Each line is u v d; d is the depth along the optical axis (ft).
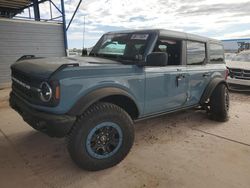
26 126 14.65
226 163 10.41
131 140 10.30
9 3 36.45
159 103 11.96
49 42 35.47
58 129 8.32
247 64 26.45
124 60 11.31
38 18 36.37
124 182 8.93
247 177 9.32
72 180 9.02
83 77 8.84
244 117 17.19
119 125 9.79
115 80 9.77
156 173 9.57
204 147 12.05
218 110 15.67
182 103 13.50
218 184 8.84
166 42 12.21
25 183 8.79
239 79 25.39
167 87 12.10
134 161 10.53
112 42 12.91
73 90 8.60
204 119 16.61
